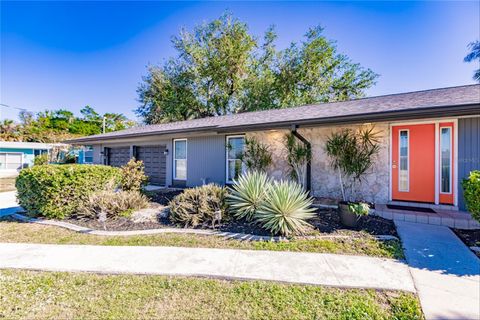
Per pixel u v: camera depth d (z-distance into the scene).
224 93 20.78
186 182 10.88
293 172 7.68
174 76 21.33
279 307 2.43
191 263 3.41
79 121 37.59
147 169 12.49
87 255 3.73
